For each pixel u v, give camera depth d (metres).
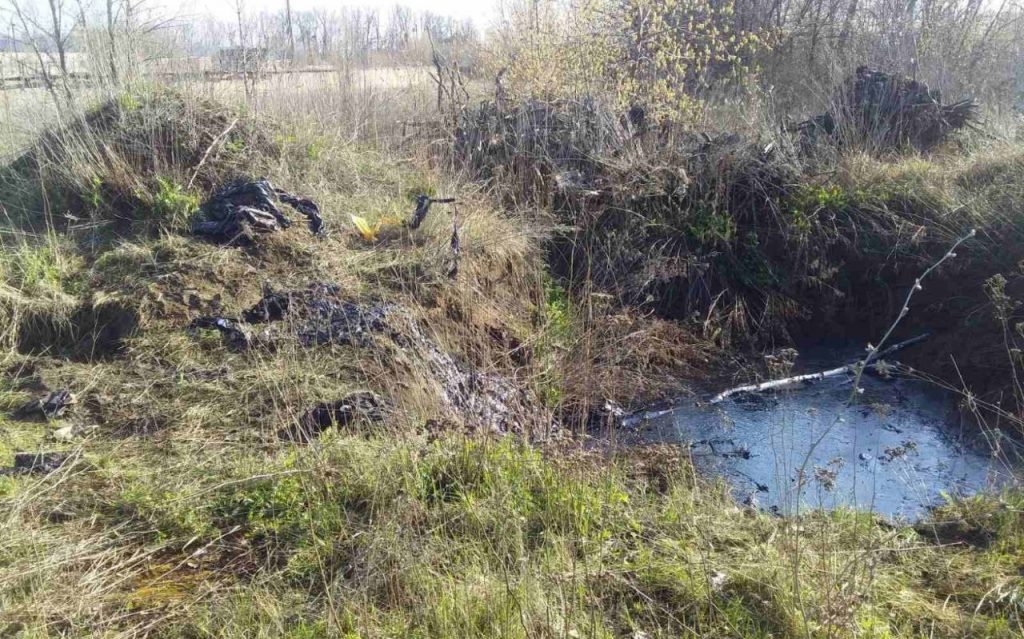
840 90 10.05
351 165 8.17
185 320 5.68
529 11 10.91
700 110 9.12
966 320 7.09
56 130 7.32
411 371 5.18
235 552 3.74
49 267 5.99
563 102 8.95
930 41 12.45
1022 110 11.04
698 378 7.05
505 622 3.15
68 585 3.47
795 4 14.19
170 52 8.87
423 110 9.98
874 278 7.98
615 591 3.53
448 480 4.15
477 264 6.91
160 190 6.86
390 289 6.27
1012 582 3.71
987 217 7.57
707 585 3.42
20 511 3.87
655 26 10.24
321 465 4.11
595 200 8.10
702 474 5.28
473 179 8.46
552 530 3.86
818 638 3.25
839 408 6.49
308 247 6.53
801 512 4.41
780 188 8.36
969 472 5.38
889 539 4.11
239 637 3.15
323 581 3.44
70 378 5.18
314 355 5.37
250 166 7.50
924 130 9.38
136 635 3.22
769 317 7.83
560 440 4.66
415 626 3.22
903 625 3.44
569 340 6.55
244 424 4.75
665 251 8.04
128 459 4.41
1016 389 5.99
